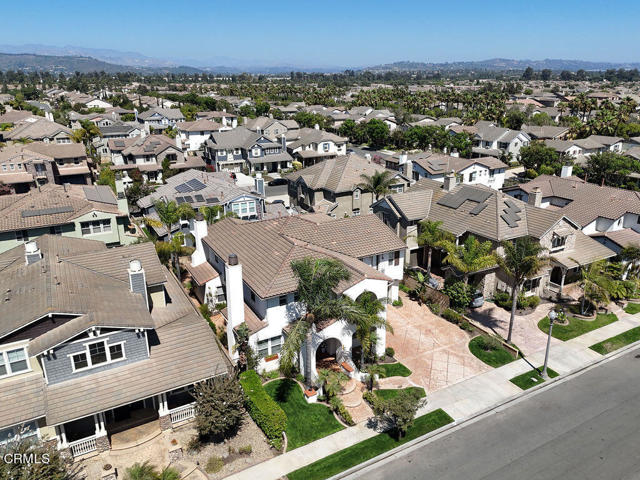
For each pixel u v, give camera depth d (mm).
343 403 27078
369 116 142500
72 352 22328
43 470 18984
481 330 34625
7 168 67938
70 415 21281
